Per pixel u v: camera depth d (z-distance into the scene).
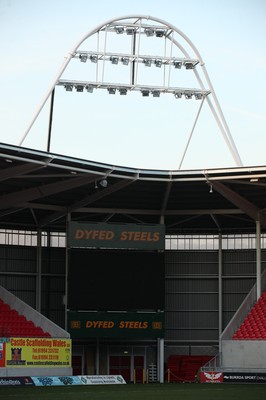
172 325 91.69
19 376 73.88
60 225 90.88
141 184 81.31
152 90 83.19
